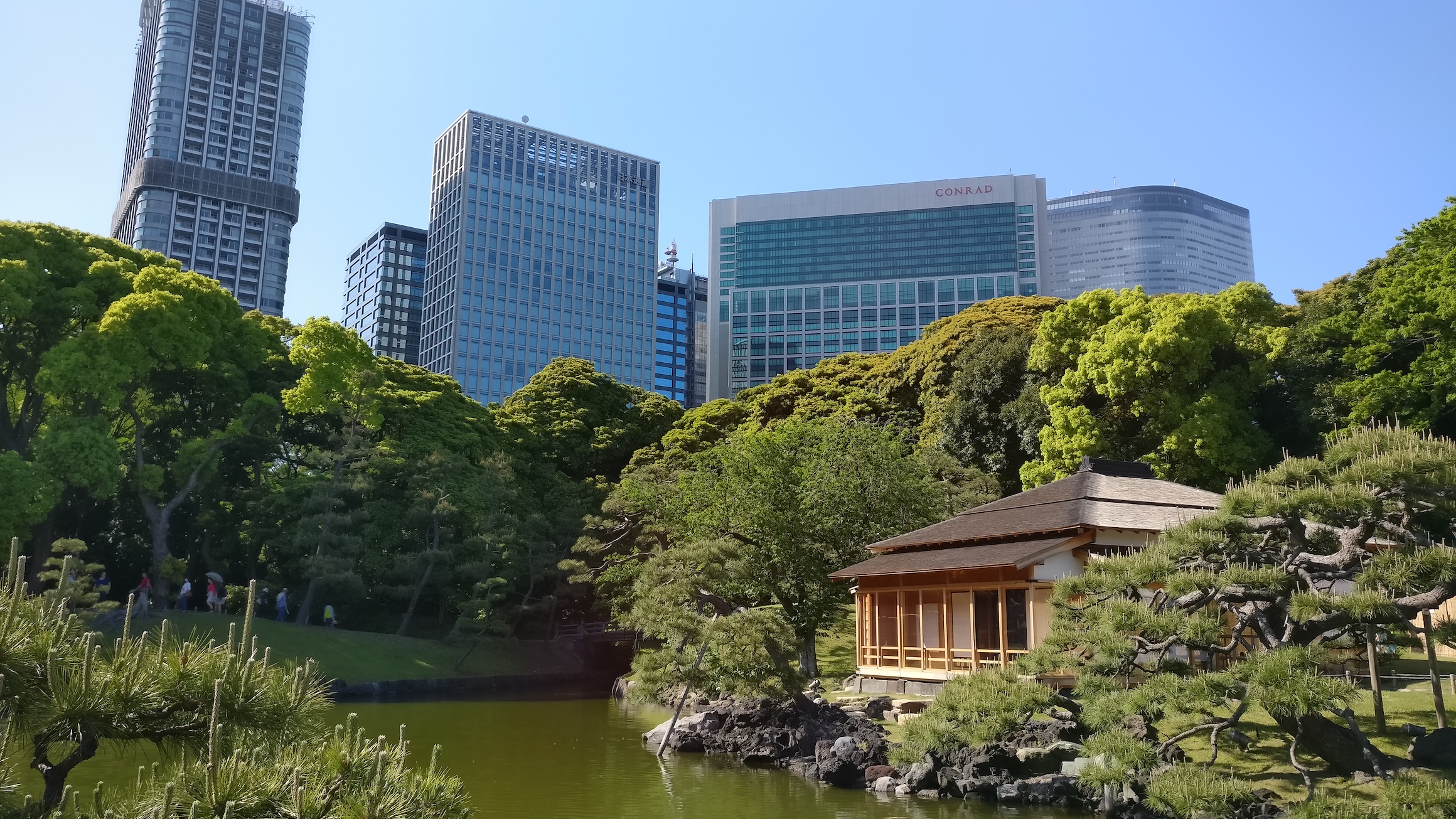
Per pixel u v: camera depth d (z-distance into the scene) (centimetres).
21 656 594
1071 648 1777
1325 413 3603
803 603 3412
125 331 3803
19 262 3784
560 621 5575
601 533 5175
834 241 19750
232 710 667
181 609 4122
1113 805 1620
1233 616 2200
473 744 2566
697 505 3784
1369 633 1495
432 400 5422
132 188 17238
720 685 2412
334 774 661
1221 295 4481
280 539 4497
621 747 2556
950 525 2977
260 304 17425
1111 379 3803
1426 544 1462
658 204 18575
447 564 4753
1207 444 3609
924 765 1886
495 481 4938
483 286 16525
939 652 2719
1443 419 3133
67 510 4400
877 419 5266
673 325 19350
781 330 19550
